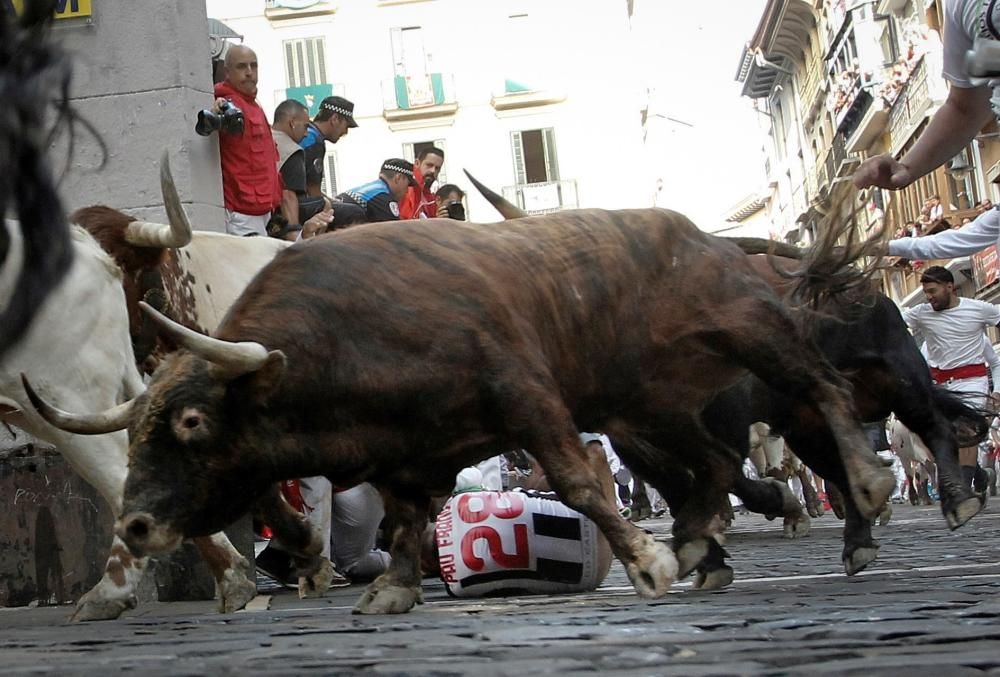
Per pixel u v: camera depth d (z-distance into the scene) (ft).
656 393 20.77
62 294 21.94
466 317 18.06
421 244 18.49
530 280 19.11
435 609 19.04
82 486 29.32
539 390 18.11
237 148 33.73
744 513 79.71
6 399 21.97
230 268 26.96
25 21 8.77
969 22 19.12
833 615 13.78
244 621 19.01
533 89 189.37
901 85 151.64
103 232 23.82
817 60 199.00
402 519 19.13
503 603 19.61
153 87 31.55
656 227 20.72
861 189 22.21
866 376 27.91
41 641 16.88
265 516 23.98
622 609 16.61
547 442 17.97
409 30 190.39
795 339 21.06
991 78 19.04
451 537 21.95
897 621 12.82
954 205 144.46
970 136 21.34
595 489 17.90
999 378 46.73
